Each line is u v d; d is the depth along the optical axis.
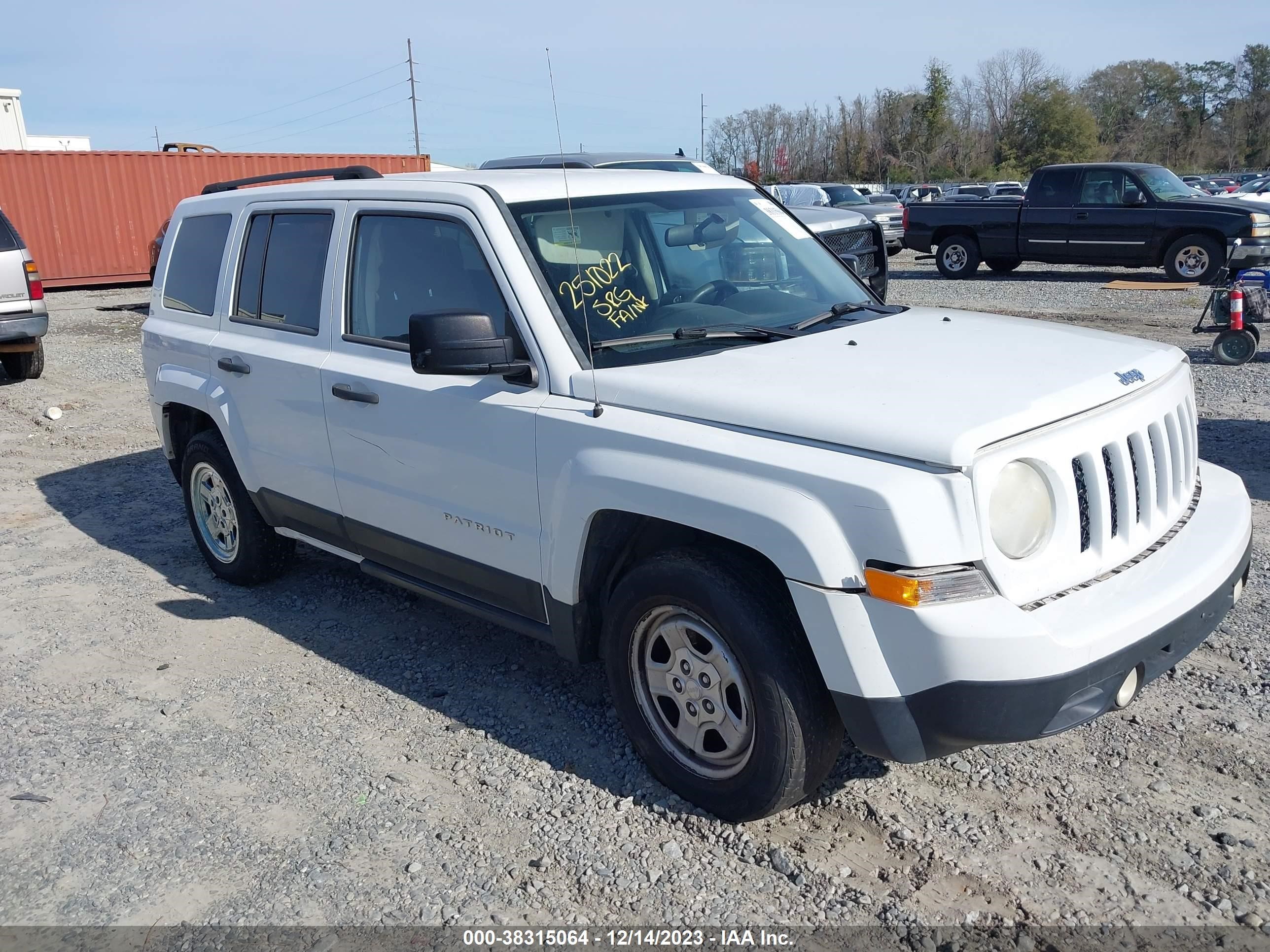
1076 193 17.20
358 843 3.33
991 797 3.40
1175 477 3.46
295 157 24.78
